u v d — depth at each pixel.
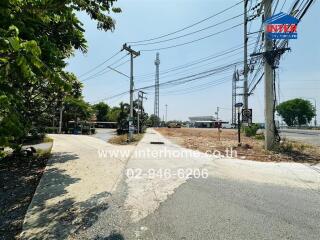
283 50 14.22
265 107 15.37
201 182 8.13
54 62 3.93
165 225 5.10
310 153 13.93
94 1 6.80
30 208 6.23
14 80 3.56
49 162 11.88
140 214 5.67
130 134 22.84
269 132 15.27
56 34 6.79
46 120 13.80
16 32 2.60
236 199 6.52
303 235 4.63
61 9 4.04
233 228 4.93
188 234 4.72
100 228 5.07
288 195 6.83
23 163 11.83
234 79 34.88
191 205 6.13
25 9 3.49
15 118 3.21
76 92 13.15
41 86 10.66
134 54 23.58
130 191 7.31
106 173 9.55
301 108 94.50
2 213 6.06
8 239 4.85
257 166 10.56
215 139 24.97
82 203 6.46
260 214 5.57
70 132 42.75
